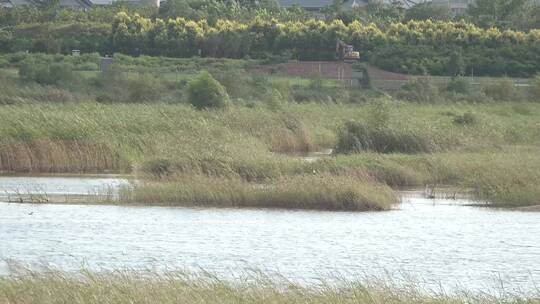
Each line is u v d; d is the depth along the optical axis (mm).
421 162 96125
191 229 70188
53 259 60125
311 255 62188
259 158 91562
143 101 166375
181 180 83562
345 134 111438
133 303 42281
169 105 141125
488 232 70438
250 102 159125
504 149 108188
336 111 147500
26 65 191125
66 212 76438
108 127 108812
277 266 58750
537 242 66938
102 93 176500
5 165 99438
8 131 102438
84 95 173750
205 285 46094
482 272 58188
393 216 76188
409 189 89562
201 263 59188
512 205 81688
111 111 121625
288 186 80250
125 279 46531
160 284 45594
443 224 73062
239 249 63844
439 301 44938
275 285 47906
